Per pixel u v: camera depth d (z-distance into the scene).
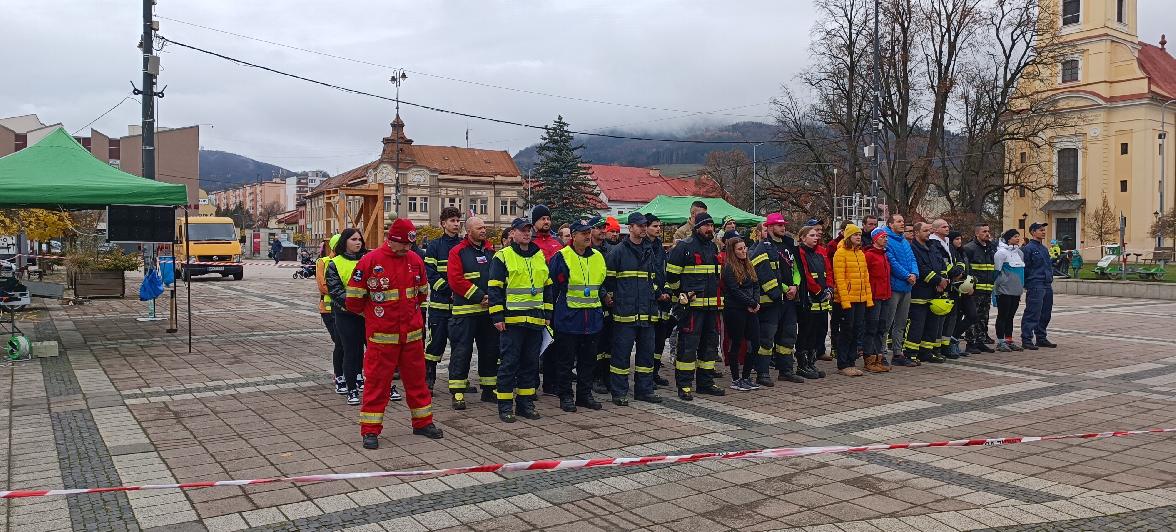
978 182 38.25
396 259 6.57
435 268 9.00
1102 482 5.61
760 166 43.22
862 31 36.50
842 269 10.11
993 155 38.84
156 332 14.07
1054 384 9.62
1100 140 52.53
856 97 37.41
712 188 65.25
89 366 10.37
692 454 6.33
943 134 37.34
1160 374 10.38
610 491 5.38
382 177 69.75
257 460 6.09
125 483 5.52
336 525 4.73
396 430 7.09
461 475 5.71
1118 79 52.50
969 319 11.80
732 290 8.92
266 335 13.79
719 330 8.88
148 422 7.31
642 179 88.12
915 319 11.05
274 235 79.88
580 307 7.82
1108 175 52.66
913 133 37.97
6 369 10.09
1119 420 7.69
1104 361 11.50
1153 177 51.59
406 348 6.66
